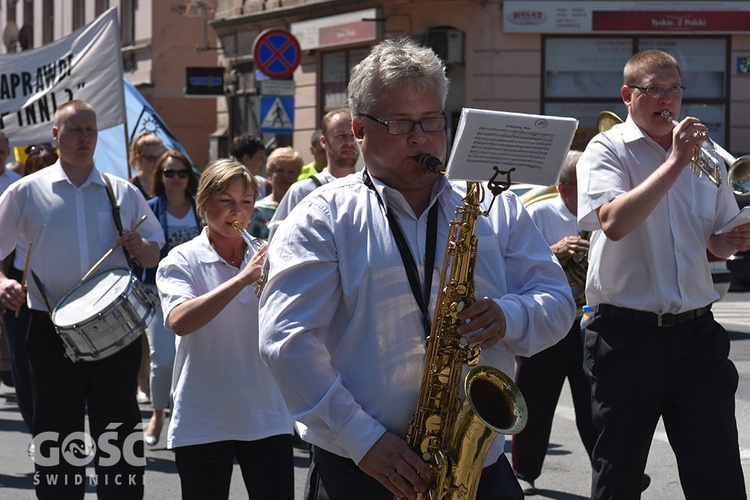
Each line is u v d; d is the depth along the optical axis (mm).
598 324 4805
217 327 4777
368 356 3262
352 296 3250
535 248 3482
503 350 3432
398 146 3234
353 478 3355
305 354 3191
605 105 21531
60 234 5828
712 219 4773
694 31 21047
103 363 5652
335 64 24578
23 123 10305
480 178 3176
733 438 4598
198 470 4789
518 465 6539
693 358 4680
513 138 3127
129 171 9977
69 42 10242
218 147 29125
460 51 21812
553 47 21469
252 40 27312
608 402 4711
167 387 7914
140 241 5922
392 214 3307
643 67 4777
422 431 3248
